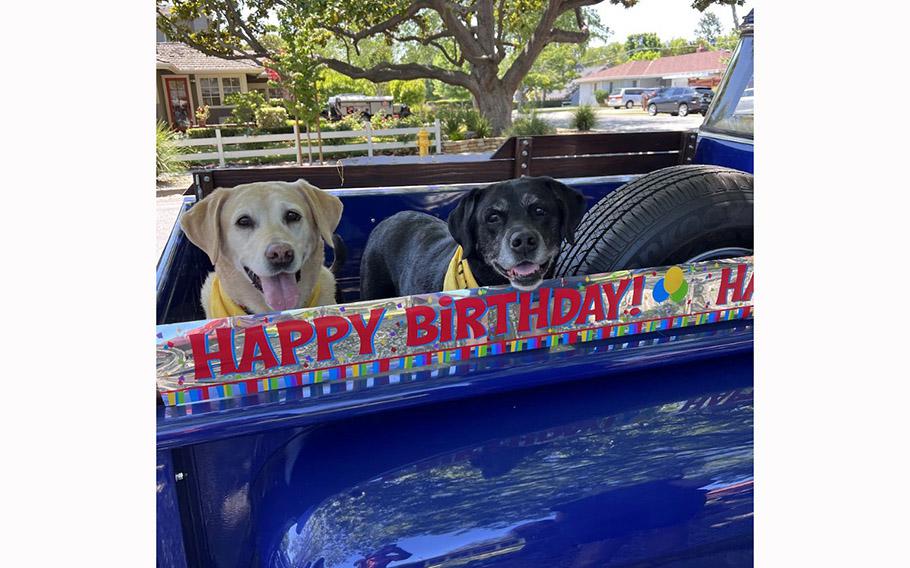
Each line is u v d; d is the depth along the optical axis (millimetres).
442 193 2729
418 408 1342
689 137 3748
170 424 1068
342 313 1141
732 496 1238
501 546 1132
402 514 1159
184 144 9648
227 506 1217
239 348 1099
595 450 1284
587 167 4090
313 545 1130
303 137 10172
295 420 1131
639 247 1516
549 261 1486
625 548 1175
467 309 1218
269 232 1481
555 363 1277
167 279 1755
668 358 1356
